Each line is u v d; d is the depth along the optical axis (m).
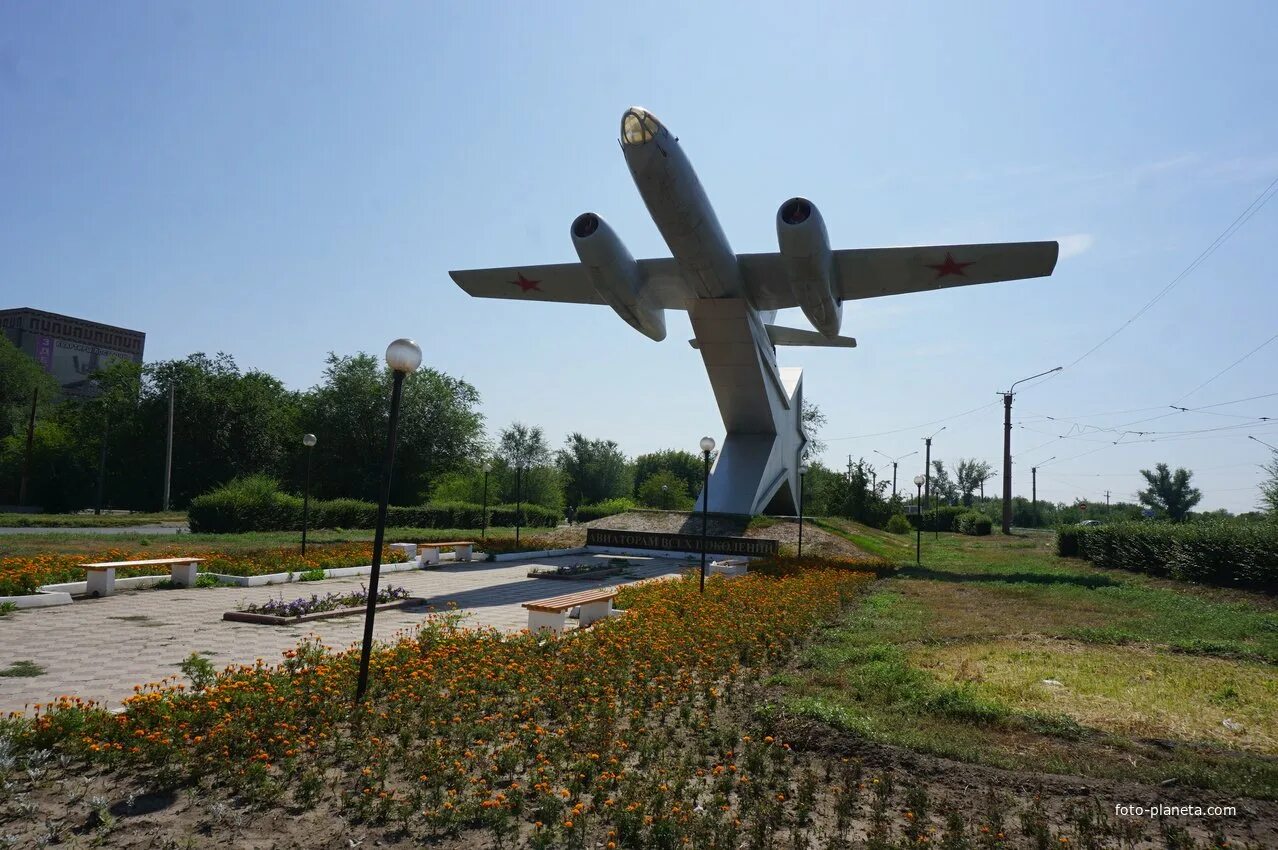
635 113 14.65
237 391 45.38
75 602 10.72
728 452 25.22
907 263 17.48
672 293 21.22
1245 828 4.09
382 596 11.61
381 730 5.18
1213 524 16.33
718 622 9.27
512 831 3.86
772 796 4.37
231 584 12.83
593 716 5.62
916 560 21.97
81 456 45.88
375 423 42.88
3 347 52.94
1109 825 4.02
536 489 47.91
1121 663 8.09
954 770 4.77
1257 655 8.46
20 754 4.48
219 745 4.64
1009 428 41.09
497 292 22.66
